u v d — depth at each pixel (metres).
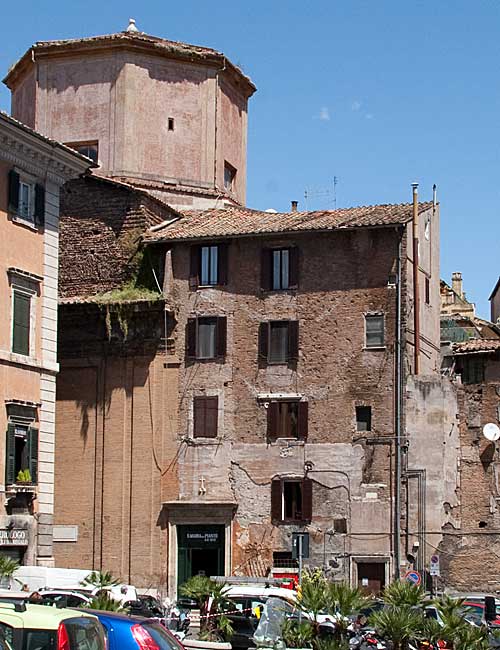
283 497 55.88
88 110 62.38
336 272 56.84
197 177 63.41
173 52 62.88
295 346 56.69
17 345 46.84
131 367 58.19
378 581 54.28
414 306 58.00
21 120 64.88
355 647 31.78
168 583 56.09
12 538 45.56
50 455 48.16
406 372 56.16
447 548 56.03
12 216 46.88
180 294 58.34
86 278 60.00
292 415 56.47
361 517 54.84
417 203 59.19
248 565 55.53
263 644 31.61
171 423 57.41
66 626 21.66
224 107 65.19
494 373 57.91
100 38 61.97
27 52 63.38
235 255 58.03
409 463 55.47
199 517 56.28
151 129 62.50
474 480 57.25
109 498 57.47
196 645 33.56
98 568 57.00
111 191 60.19
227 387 57.12
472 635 31.52
